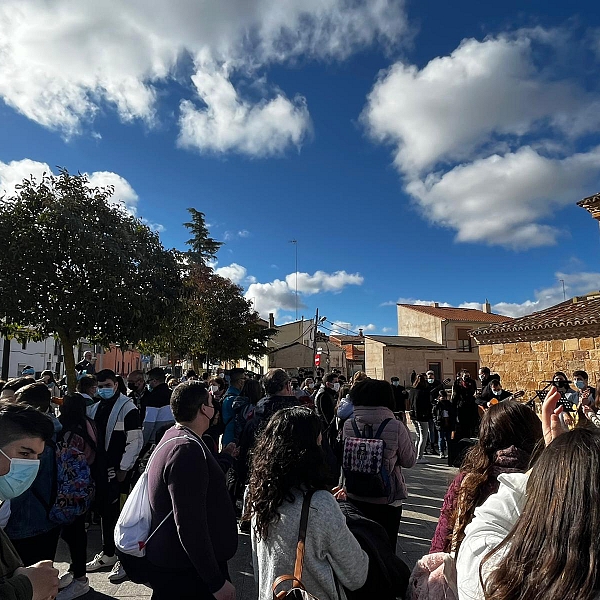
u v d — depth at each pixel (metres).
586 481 1.10
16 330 10.32
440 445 11.77
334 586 2.04
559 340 14.57
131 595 4.22
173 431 2.86
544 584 1.05
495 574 1.19
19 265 8.73
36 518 3.57
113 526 4.86
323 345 45.94
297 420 2.29
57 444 3.92
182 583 2.54
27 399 3.82
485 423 2.49
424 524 6.29
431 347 42.19
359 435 3.64
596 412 4.93
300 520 2.08
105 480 4.82
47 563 1.83
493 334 16.42
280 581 1.93
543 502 1.15
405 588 2.29
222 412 7.06
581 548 1.04
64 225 8.81
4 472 2.21
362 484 3.45
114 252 9.25
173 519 2.56
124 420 4.97
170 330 11.73
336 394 8.55
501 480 1.66
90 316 9.08
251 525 2.38
